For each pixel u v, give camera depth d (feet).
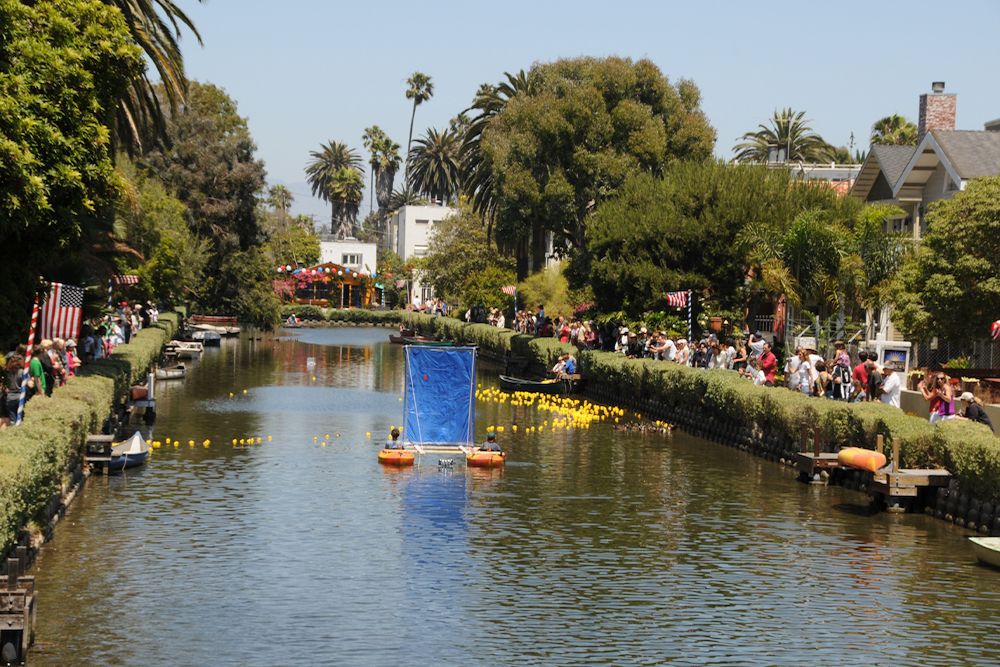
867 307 144.25
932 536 77.36
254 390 165.07
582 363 177.17
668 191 175.42
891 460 86.63
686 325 166.61
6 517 53.83
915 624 57.82
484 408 155.22
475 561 69.10
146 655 51.24
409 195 611.88
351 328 394.73
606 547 73.31
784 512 85.15
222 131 329.52
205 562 67.41
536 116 199.93
